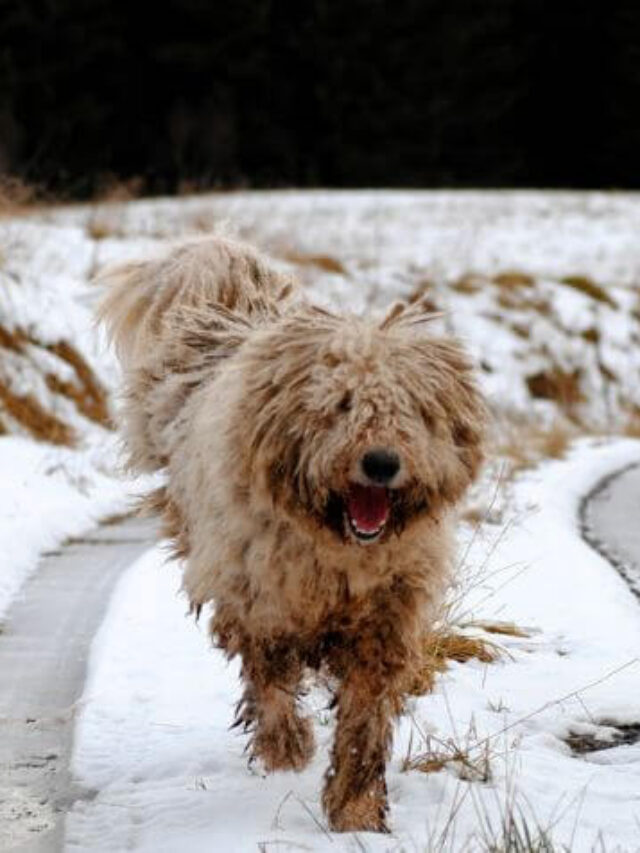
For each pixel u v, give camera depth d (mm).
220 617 6434
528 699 7445
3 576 9953
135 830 5773
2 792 6254
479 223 33250
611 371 24844
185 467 6855
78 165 41156
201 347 7477
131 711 7230
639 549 11711
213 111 44500
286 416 5742
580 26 50406
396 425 5594
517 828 5410
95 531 12031
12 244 18031
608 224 34719
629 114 50812
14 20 41625
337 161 47781
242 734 6934
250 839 5590
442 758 6441
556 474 15711
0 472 12758
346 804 5859
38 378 15477
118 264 8625
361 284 24688
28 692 7617
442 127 48625
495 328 24438
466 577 9312
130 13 44094
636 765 6441
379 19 47938
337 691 6301
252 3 45469
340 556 5875
